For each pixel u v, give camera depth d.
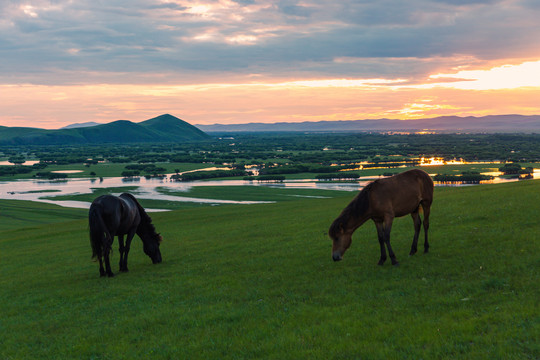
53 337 11.31
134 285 16.25
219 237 28.17
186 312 11.88
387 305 10.36
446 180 173.75
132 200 19.64
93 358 9.40
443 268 12.84
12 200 139.88
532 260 12.12
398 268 13.50
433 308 9.74
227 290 13.83
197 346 9.18
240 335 9.58
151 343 9.83
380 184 13.72
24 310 14.62
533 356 6.70
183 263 19.86
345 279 13.16
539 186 32.94
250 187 166.62
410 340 7.97
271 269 16.16
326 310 10.50
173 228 39.62
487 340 7.48
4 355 10.38
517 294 9.80
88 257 25.62
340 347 8.08
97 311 13.22
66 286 17.56
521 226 17.19
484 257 13.32
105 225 17.70
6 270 24.53
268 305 11.59
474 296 10.14
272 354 8.22
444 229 19.23
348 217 13.78
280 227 29.25
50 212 108.25
